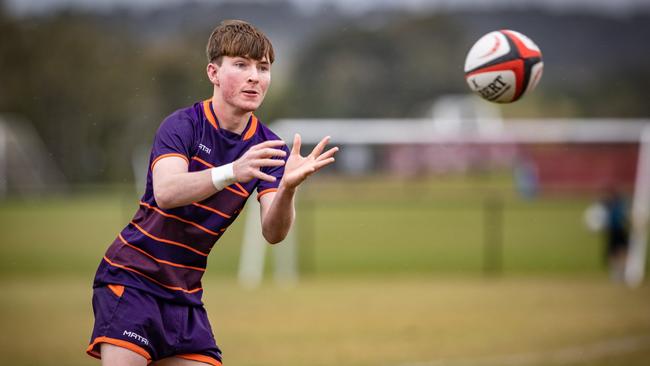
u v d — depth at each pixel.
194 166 15.05
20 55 173.75
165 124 15.02
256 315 42.09
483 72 18.75
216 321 40.22
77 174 168.25
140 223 15.39
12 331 37.75
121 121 167.62
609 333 36.22
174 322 15.39
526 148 104.75
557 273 63.97
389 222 106.69
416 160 106.38
